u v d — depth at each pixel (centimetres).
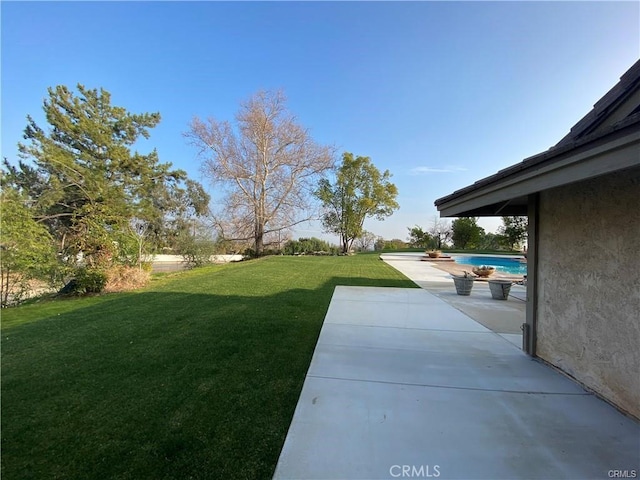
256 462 220
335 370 376
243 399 306
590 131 321
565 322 367
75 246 947
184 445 237
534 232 422
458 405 300
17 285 809
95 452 229
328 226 2958
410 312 661
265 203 2492
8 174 1831
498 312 669
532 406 299
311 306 694
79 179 1816
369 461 222
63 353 423
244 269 1373
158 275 1258
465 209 427
